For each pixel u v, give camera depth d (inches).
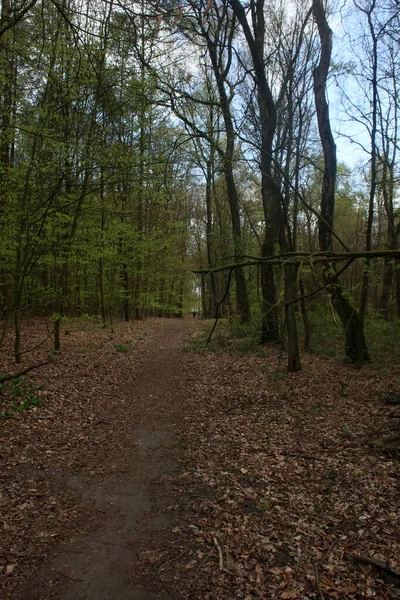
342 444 234.4
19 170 353.7
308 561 137.2
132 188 531.8
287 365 439.8
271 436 257.1
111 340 629.6
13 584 127.0
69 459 221.1
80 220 444.8
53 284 477.7
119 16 262.5
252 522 161.6
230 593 124.0
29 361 413.1
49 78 369.1
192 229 1120.8
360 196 540.1
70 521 163.6
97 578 131.1
